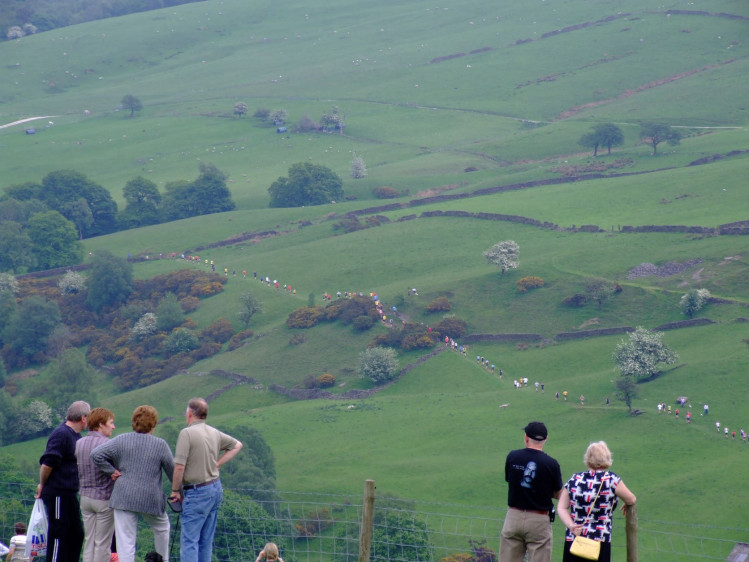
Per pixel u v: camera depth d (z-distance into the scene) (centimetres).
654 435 16825
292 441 18588
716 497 13488
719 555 9412
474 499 14338
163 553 2869
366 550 2780
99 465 2823
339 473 16100
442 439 17850
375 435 18488
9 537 4369
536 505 2669
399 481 15338
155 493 2811
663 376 19838
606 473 2605
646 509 13412
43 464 2886
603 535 2573
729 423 17125
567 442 17188
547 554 2678
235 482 13375
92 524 2908
